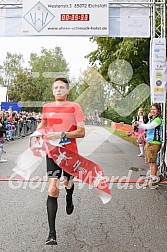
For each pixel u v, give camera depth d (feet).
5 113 41.11
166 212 19.56
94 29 30.91
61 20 30.99
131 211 19.66
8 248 14.24
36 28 31.07
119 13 31.40
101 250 14.19
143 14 31.50
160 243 15.01
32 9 30.96
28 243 14.79
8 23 31.78
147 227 17.03
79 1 30.81
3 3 31.65
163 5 31.30
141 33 31.65
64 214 18.89
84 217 18.43
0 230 16.26
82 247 14.48
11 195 22.79
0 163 36.55
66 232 16.19
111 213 19.21
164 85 30.53
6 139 55.52
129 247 14.53
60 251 14.03
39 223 17.28
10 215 18.51
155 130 25.96
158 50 30.53
